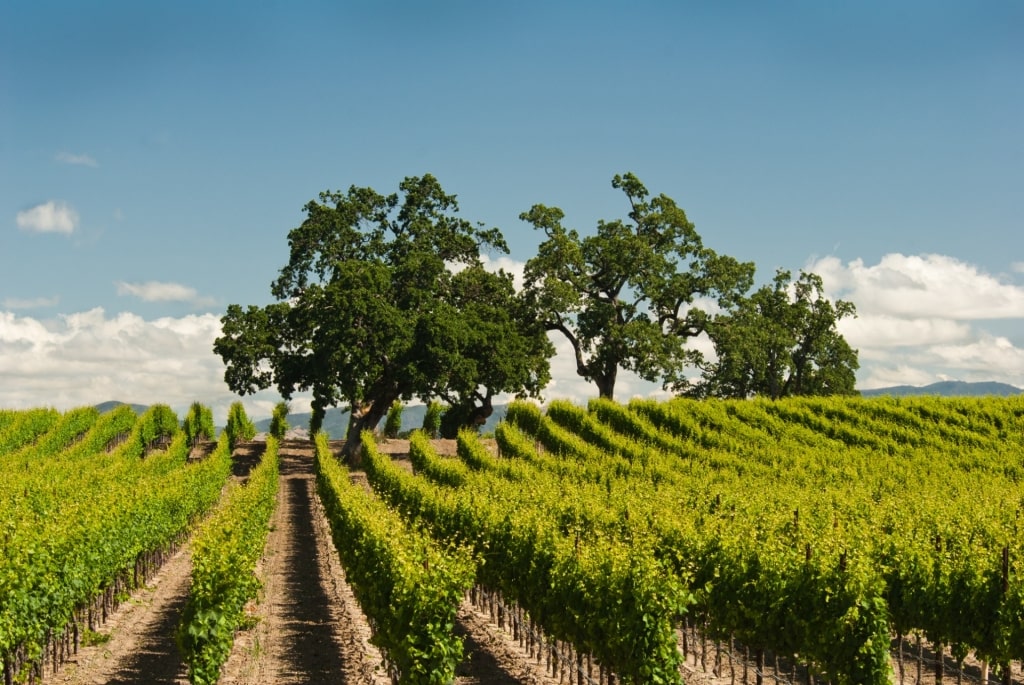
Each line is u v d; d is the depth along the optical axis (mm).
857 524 20703
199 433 67562
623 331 56594
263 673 16422
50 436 51625
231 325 55250
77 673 16469
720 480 33312
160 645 18656
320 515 39531
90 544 18875
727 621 15953
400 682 14500
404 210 59281
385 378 53938
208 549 16719
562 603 15820
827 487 29844
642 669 13828
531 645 18141
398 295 55750
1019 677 16906
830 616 13922
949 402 43125
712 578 16969
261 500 28844
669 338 57250
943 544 16672
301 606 22188
